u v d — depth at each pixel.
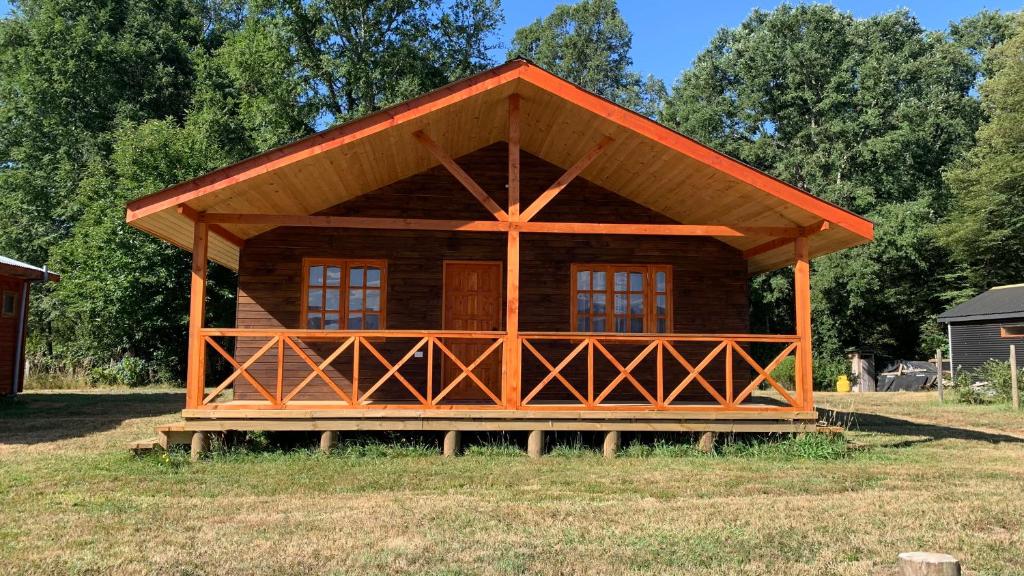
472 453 8.72
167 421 12.23
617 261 11.34
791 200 8.50
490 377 11.02
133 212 7.98
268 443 8.99
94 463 8.06
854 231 8.56
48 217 27.25
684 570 4.60
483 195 8.73
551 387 11.05
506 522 5.68
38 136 27.64
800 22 32.69
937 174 31.45
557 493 6.71
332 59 23.91
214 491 6.74
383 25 25.34
